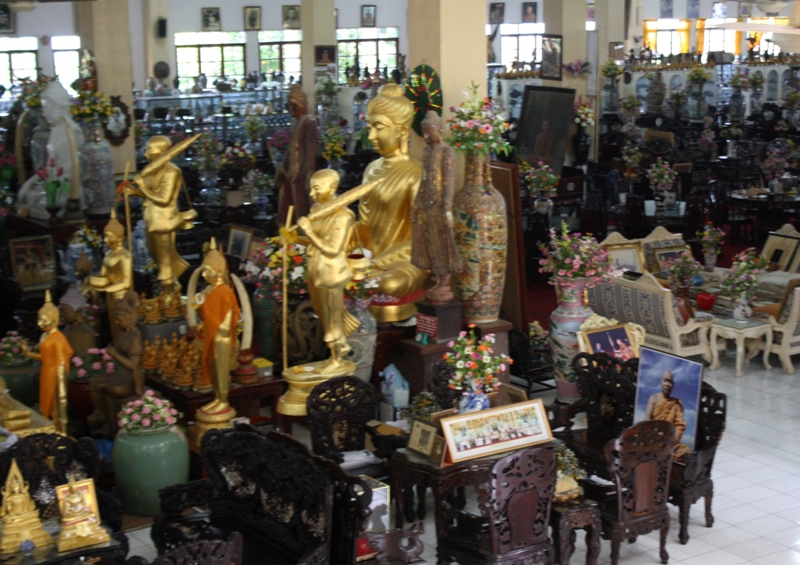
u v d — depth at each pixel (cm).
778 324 932
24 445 522
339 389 629
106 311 845
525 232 1275
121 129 1434
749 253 944
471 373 601
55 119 1178
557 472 552
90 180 1235
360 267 701
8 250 1011
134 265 1055
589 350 759
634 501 553
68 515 480
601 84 2200
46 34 2523
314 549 443
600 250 791
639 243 1050
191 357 714
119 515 518
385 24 2886
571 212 1477
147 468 623
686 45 3153
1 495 509
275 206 1381
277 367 805
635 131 1992
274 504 500
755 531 616
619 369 656
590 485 583
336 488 468
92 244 1014
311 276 690
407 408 671
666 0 3109
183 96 2289
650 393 625
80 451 532
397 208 822
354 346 748
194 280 725
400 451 578
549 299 1201
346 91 2280
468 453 557
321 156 1611
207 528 528
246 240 966
